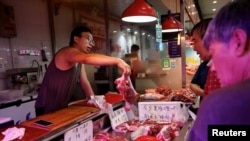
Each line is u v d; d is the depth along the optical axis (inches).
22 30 153.7
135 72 130.5
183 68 126.1
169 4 204.1
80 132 52.4
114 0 195.2
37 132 44.6
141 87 130.3
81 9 210.4
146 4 87.9
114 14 250.5
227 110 20.6
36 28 166.4
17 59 148.3
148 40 374.3
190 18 276.8
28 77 140.6
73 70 76.2
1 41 137.9
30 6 161.3
